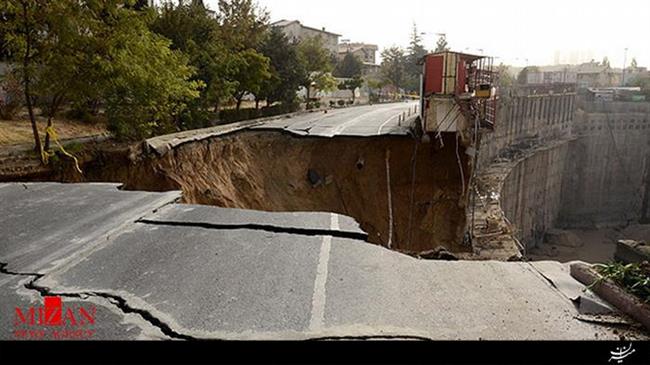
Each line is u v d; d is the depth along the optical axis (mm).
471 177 19547
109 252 4027
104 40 12016
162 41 14180
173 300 3117
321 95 49125
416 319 2871
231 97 22656
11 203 5719
